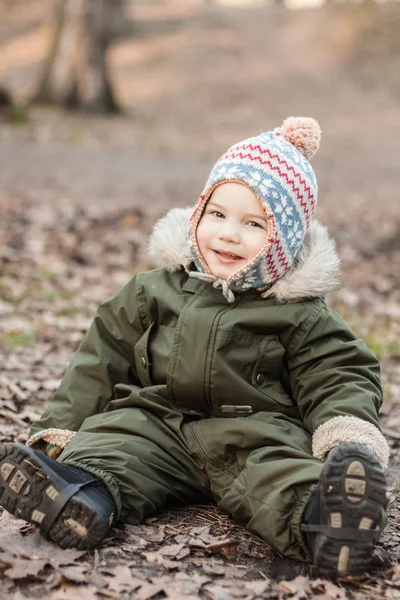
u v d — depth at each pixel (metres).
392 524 2.83
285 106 22.52
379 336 5.83
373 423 2.53
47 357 4.84
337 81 25.98
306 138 2.93
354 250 8.22
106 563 2.32
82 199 9.22
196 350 2.71
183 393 2.75
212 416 2.79
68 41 18.22
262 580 2.31
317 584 2.28
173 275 2.92
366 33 29.12
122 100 21.88
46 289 6.16
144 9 34.47
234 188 2.75
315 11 35.56
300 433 2.64
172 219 2.97
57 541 2.36
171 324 2.83
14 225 7.60
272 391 2.73
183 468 2.75
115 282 6.57
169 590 2.21
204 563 2.40
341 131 19.53
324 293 2.76
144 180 11.16
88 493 2.42
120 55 27.81
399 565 2.48
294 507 2.39
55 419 2.87
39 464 2.36
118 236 7.76
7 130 14.02
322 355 2.68
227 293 2.72
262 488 2.50
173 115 20.47
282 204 2.73
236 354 2.69
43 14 31.75
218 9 37.50
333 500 2.23
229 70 26.56
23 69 25.73
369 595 2.27
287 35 32.19
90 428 2.78
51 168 11.16
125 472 2.58
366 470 2.23
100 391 2.89
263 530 2.45
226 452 2.68
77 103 18.36
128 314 2.91
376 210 10.38
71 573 2.22
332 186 12.37
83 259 7.01
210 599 2.19
